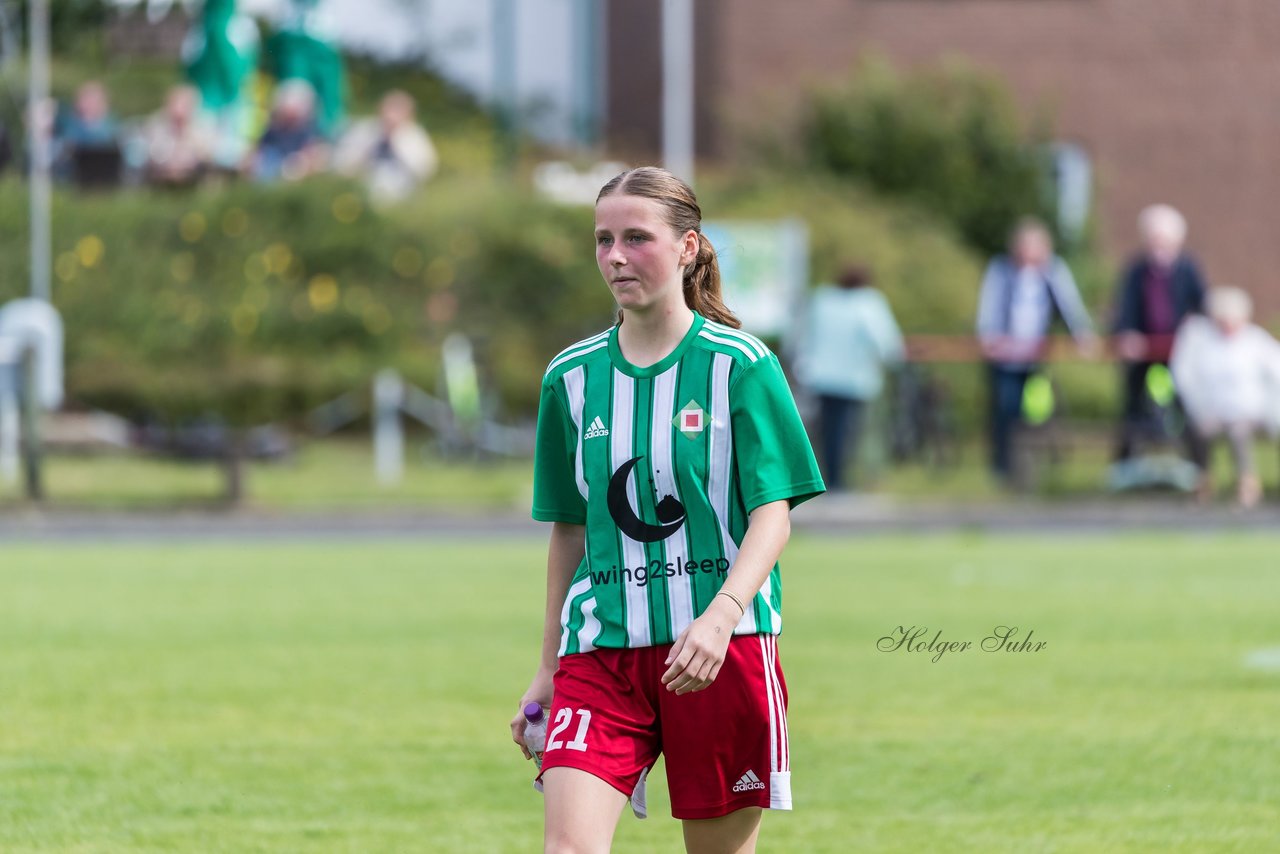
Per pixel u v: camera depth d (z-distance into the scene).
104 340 81.44
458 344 81.56
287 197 85.50
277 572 45.81
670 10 95.44
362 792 21.14
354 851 18.48
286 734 24.52
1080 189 107.12
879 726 25.06
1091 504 68.62
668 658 13.16
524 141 106.12
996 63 106.94
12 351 69.25
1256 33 107.69
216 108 91.56
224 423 80.00
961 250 93.81
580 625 13.90
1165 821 19.81
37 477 65.81
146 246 84.06
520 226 87.06
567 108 111.88
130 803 20.53
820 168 97.94
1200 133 107.75
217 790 21.23
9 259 83.00
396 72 114.88
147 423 80.25
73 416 78.50
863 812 20.25
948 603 38.62
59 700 27.00
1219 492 70.19
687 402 13.66
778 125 100.25
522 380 83.81
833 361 64.75
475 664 30.47
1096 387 74.25
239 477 66.69
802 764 22.69
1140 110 107.56
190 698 27.17
